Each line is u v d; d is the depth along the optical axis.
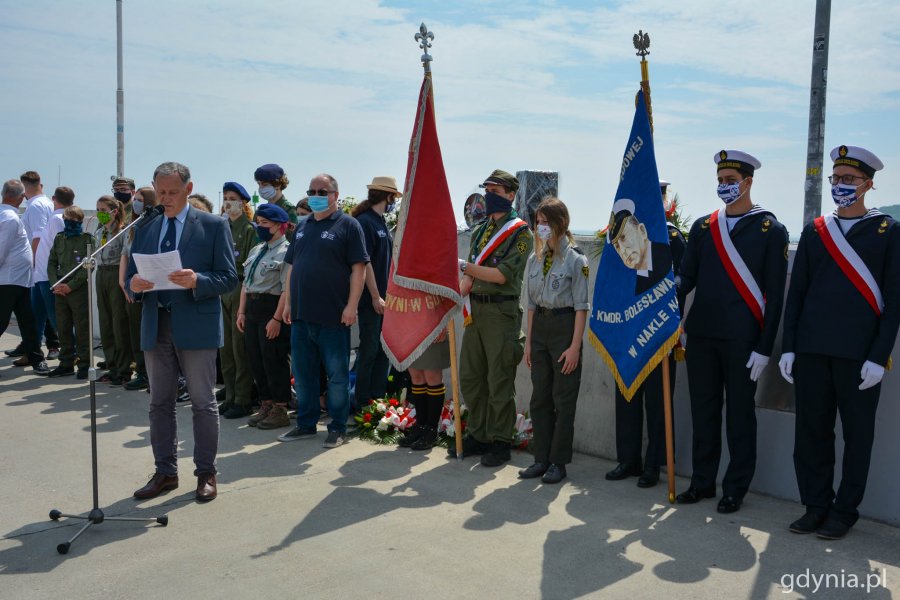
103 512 4.65
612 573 3.79
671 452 4.78
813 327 4.20
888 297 4.01
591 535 4.27
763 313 4.55
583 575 3.77
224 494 4.98
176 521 4.52
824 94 6.54
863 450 4.14
